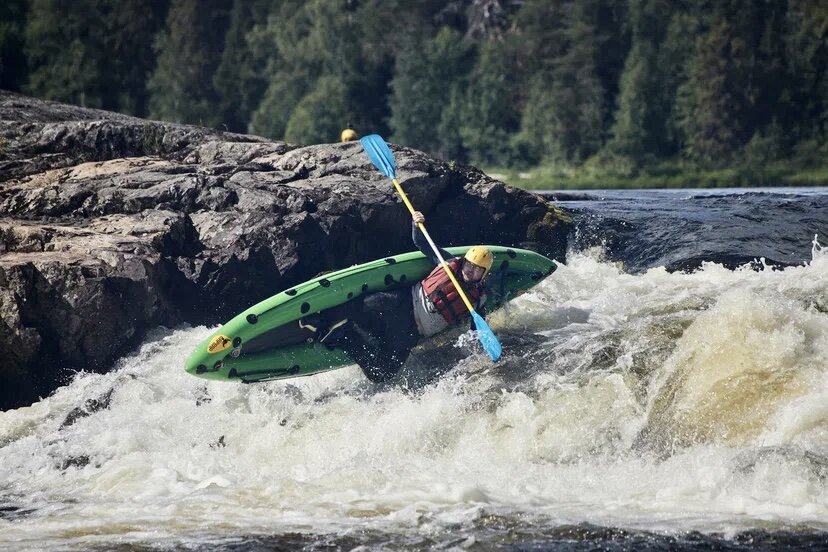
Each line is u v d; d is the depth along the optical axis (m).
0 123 46.09
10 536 19.69
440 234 40.12
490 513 20.27
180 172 38.72
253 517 20.52
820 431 22.25
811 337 24.95
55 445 26.59
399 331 29.94
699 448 22.94
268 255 35.16
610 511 20.14
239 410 28.02
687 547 18.09
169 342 31.75
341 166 40.28
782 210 46.75
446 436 24.97
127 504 21.86
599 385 25.44
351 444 25.31
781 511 19.66
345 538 19.11
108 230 34.47
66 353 30.58
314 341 29.56
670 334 27.05
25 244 32.81
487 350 28.05
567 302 33.72
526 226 41.81
